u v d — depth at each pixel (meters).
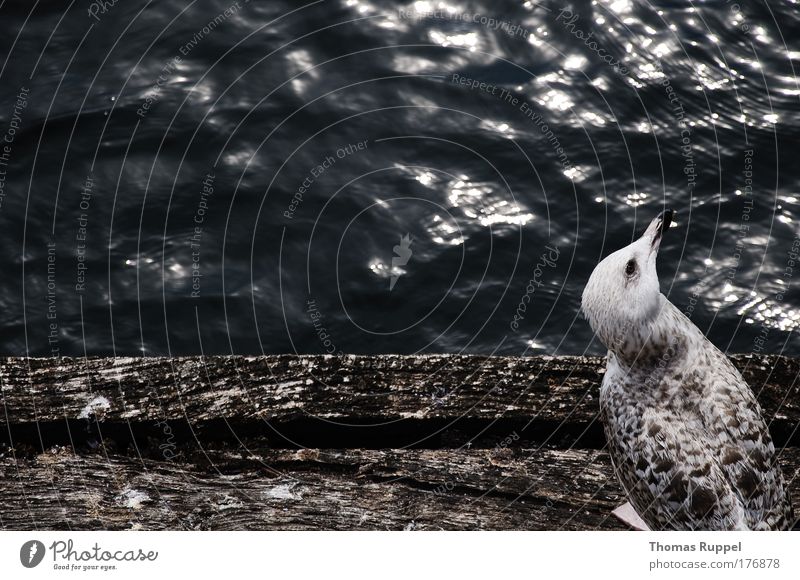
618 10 8.05
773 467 2.92
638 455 2.99
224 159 7.20
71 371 3.39
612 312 2.97
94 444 3.26
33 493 3.08
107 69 7.68
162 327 6.48
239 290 6.64
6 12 8.00
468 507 3.11
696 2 8.09
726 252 6.73
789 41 7.89
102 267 6.68
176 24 8.02
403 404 3.37
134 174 7.08
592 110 7.46
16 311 6.47
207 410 3.31
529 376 3.46
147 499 3.09
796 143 7.30
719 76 7.70
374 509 3.10
